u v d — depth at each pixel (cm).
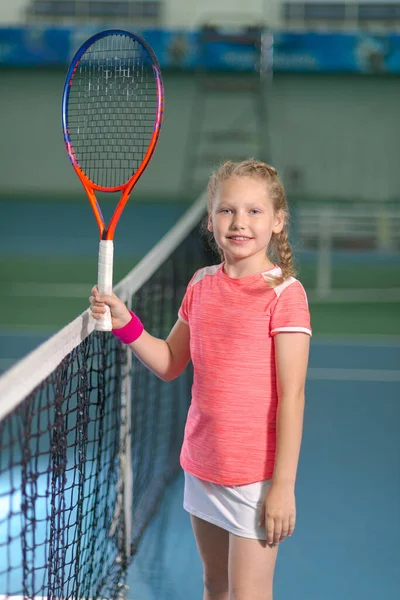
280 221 214
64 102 239
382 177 1465
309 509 386
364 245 1295
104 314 213
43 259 1222
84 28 1395
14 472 389
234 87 1380
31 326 842
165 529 354
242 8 1405
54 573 211
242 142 1468
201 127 1472
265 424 201
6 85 1477
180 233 428
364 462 455
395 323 900
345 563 329
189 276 642
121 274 1116
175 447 444
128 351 310
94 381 492
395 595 302
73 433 438
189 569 317
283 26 1412
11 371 163
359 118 1462
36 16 1413
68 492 344
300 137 1473
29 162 1492
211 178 215
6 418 159
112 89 284
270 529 193
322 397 589
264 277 205
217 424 202
